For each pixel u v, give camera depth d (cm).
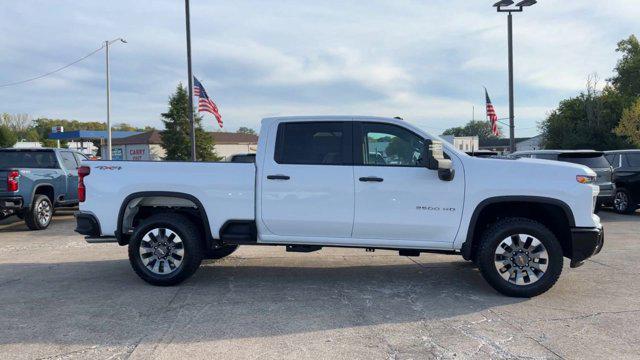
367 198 567
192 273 606
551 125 4638
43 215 1160
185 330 459
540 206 564
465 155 570
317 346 420
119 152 5675
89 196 614
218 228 595
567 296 560
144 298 560
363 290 591
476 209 554
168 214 612
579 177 543
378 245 578
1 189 1076
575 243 541
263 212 586
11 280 649
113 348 418
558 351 408
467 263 734
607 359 392
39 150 1259
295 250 616
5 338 442
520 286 546
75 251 863
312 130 591
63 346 423
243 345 423
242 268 708
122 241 624
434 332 452
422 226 562
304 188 576
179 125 4656
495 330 455
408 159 574
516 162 558
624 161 1378
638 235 991
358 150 579
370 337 440
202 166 596
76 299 559
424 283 622
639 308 516
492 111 2441
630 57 5378
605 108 4356
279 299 555
